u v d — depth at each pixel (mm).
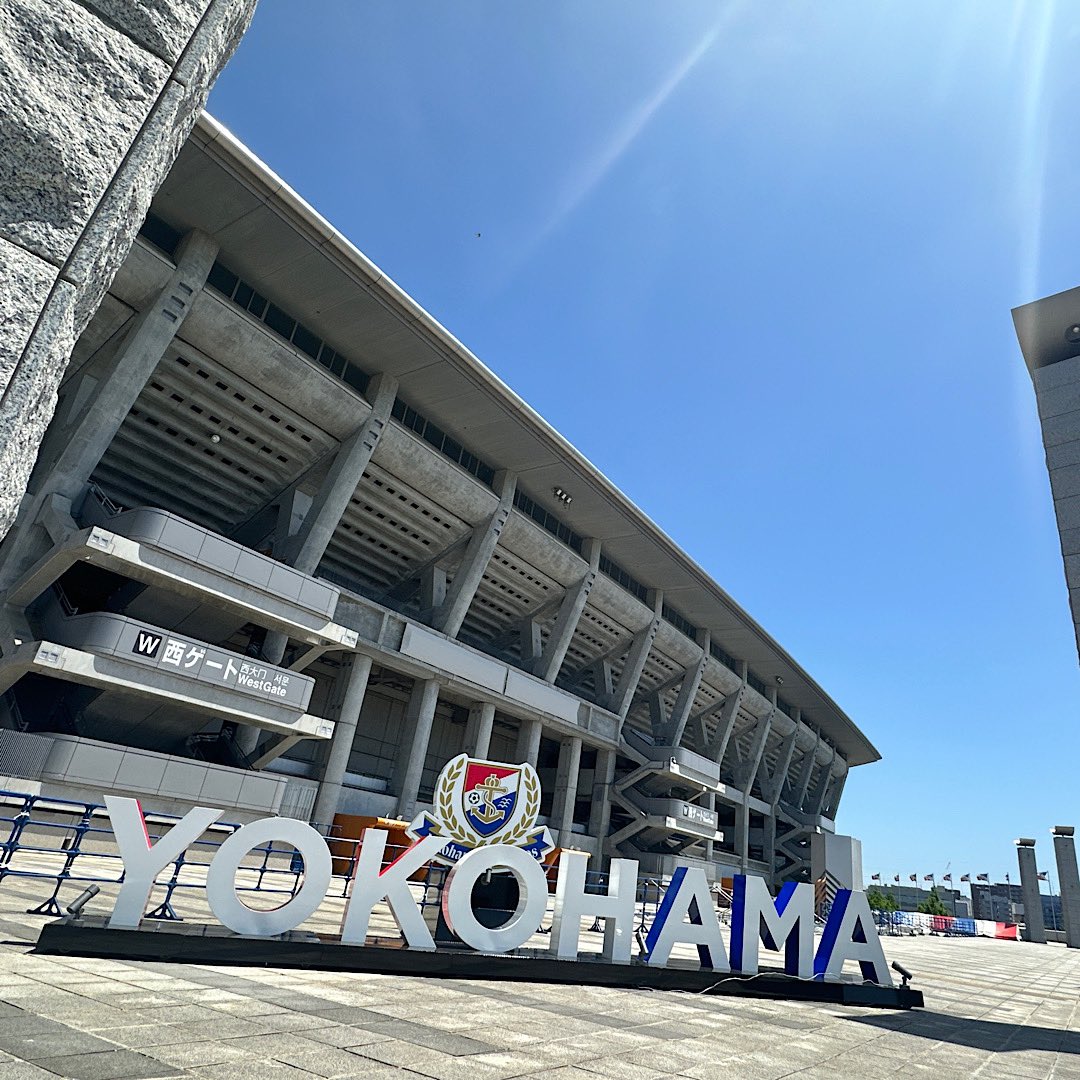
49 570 21094
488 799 10539
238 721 24250
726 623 50125
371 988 7363
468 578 34281
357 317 26828
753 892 11133
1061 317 13953
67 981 5918
